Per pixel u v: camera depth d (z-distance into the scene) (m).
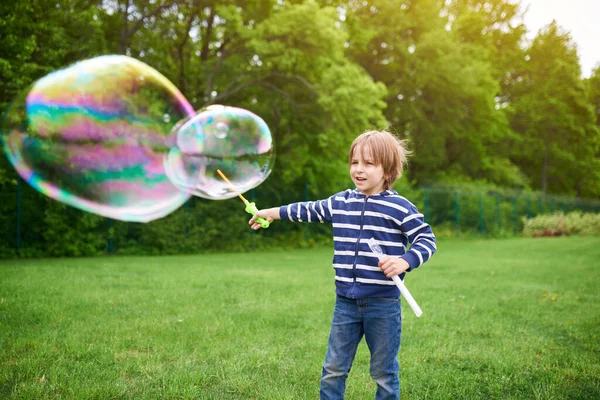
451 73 24.72
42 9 10.68
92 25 11.78
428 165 27.34
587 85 36.31
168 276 7.07
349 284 2.23
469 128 28.48
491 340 3.79
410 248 2.17
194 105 16.03
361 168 2.26
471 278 7.19
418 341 3.71
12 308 4.47
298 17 13.37
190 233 13.58
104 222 12.55
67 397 2.58
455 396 2.73
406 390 2.79
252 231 14.61
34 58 10.87
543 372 3.08
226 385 2.79
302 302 5.04
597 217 23.81
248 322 4.16
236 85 15.77
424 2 25.69
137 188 4.12
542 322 4.37
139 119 4.06
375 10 25.09
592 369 3.12
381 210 2.23
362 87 13.66
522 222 24.55
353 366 3.16
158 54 15.75
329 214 2.36
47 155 3.95
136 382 2.82
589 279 7.11
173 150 3.36
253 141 3.30
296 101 16.12
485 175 29.56
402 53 24.59
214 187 3.26
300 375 2.96
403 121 26.53
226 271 7.90
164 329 3.87
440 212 21.17
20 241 11.46
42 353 3.21
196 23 16.16
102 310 4.56
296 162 15.09
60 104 3.94
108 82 4.01
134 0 14.36
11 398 2.53
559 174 35.44
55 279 6.41
